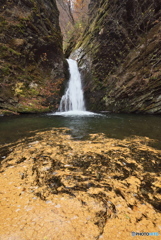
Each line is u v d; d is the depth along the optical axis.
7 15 9.47
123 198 1.83
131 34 11.30
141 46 10.81
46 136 4.40
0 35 8.86
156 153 3.22
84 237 1.26
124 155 3.11
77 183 2.14
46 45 10.98
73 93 12.39
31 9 10.67
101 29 12.08
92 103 12.45
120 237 1.28
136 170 2.53
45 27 11.84
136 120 7.25
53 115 8.73
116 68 11.96
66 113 9.91
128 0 10.40
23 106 8.82
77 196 1.85
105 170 2.51
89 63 13.32
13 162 2.77
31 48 10.13
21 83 9.18
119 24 11.16
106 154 3.15
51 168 2.56
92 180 2.22
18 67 9.33
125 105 10.62
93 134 4.67
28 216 1.50
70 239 1.24
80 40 18.02
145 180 2.24
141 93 10.00
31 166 2.62
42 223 1.41
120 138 4.27
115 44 11.75
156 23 10.68
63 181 2.19
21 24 9.78
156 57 9.80
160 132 4.94
